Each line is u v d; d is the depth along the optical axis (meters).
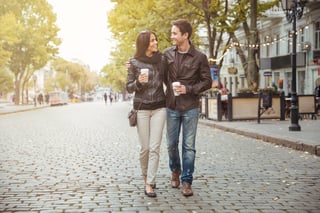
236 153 10.70
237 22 25.25
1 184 7.12
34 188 6.82
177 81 6.38
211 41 28.56
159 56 6.39
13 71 56.53
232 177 7.63
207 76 6.37
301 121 19.94
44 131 17.80
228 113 20.73
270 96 19.50
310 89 34.12
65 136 15.45
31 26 55.00
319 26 32.94
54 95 65.31
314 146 10.50
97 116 30.89
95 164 9.11
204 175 7.81
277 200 6.01
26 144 12.95
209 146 12.15
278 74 39.44
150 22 27.33
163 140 13.45
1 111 38.31
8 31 40.62
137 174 7.96
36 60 56.59
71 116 31.20
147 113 6.36
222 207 5.64
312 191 6.55
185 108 6.33
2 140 14.14
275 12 37.66
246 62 26.33
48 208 5.64
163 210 5.52
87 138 14.66
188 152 6.35
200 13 28.66
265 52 41.69
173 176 6.79
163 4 27.31
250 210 5.50
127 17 30.56
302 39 34.97
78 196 6.27
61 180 7.44
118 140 13.95
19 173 8.11
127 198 6.14
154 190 6.60
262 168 8.55
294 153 10.72
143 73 5.98
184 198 6.12
